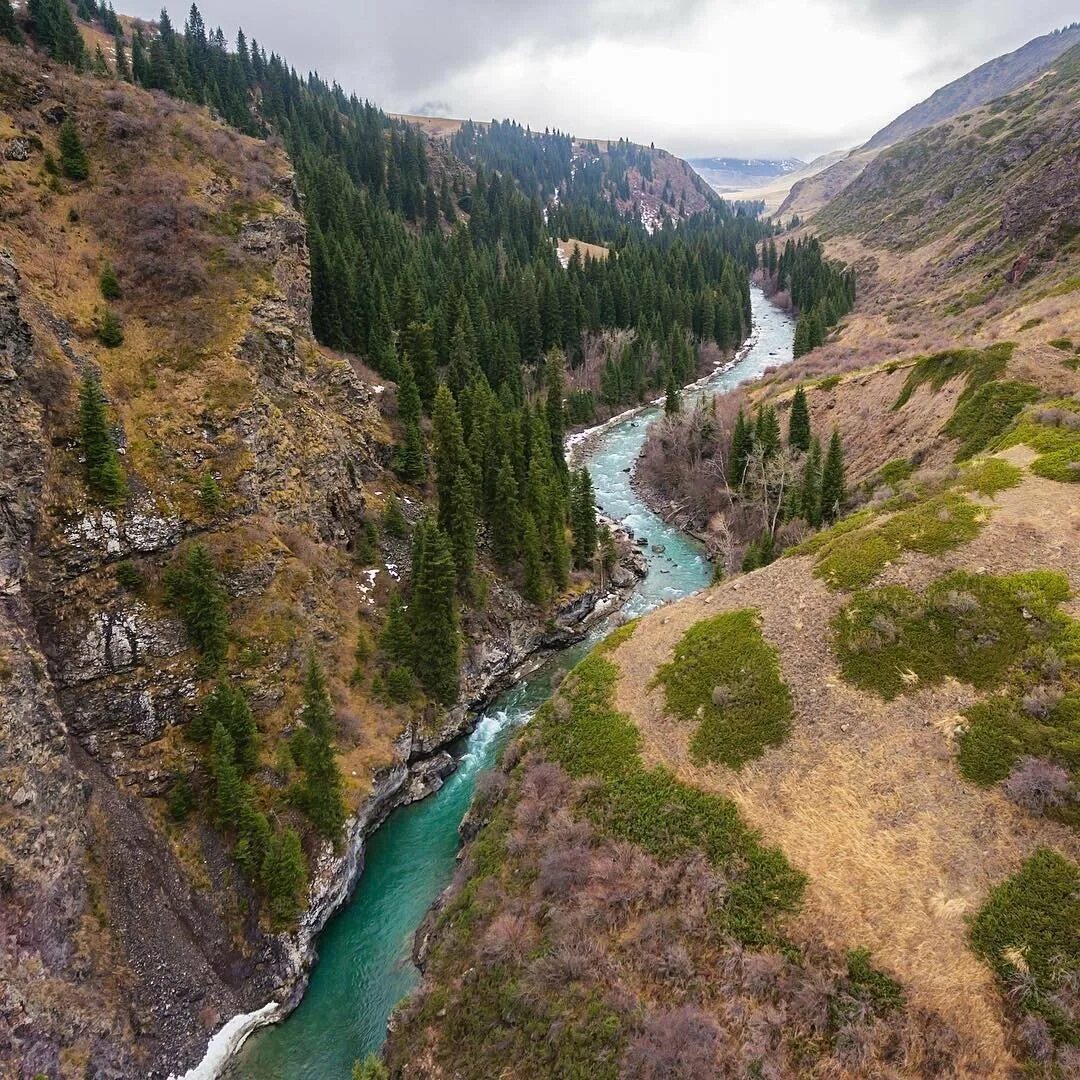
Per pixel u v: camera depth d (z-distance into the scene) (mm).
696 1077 22484
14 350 35469
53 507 35250
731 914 27078
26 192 45531
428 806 44062
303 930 33719
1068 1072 19438
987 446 51719
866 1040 21875
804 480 66250
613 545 71250
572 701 41719
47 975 26219
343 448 56219
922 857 26000
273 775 37219
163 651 36656
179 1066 28375
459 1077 25969
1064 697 27703
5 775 27781
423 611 48500
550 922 29562
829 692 33781
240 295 50000
